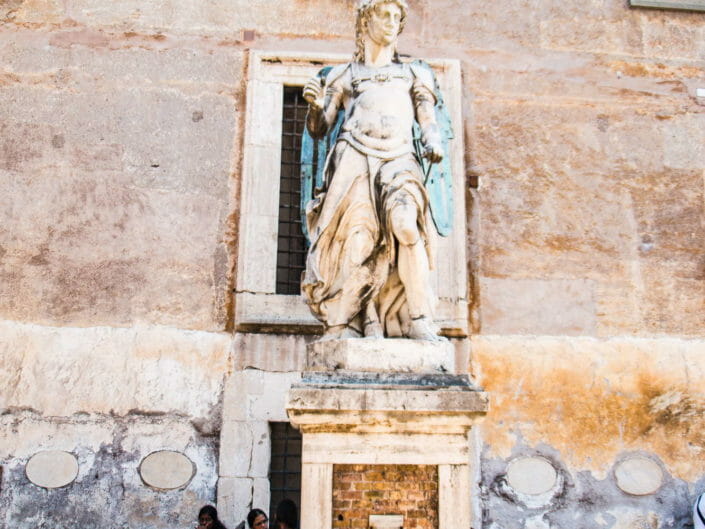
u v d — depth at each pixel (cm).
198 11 915
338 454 554
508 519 779
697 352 845
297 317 820
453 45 933
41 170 846
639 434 812
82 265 821
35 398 773
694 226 895
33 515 745
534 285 857
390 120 632
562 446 803
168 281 825
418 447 559
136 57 892
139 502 758
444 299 839
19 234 824
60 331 796
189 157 866
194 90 888
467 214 876
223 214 852
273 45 912
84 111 869
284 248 870
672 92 941
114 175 851
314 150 720
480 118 909
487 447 797
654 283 870
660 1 966
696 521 771
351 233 617
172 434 778
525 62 934
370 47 669
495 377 820
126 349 797
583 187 896
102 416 776
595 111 924
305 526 542
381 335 602
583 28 952
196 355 803
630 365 834
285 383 801
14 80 873
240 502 765
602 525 784
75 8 903
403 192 603
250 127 876
